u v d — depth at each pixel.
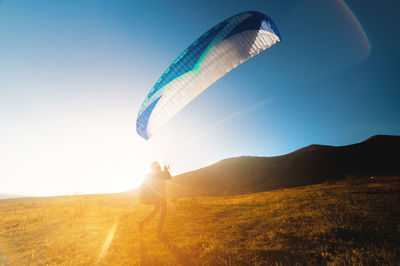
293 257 3.37
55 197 52.66
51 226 7.39
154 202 5.36
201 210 9.23
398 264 2.89
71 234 6.06
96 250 4.34
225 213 8.20
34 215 10.20
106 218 8.56
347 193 11.28
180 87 6.51
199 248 4.02
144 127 6.76
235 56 6.73
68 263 3.64
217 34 6.45
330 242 3.97
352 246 3.74
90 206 13.33
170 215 8.42
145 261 3.49
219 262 3.25
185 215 8.15
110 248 4.41
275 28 7.07
